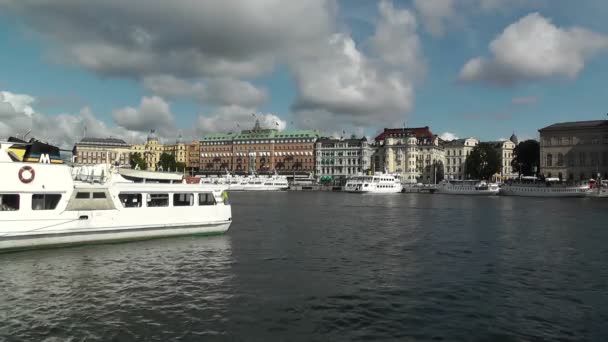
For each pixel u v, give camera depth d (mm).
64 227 29812
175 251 31188
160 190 34250
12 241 28109
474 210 75688
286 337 16438
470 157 172125
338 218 58688
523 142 181375
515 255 32000
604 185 131500
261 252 31906
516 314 19172
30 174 28406
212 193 37469
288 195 135000
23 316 18078
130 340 15922
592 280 24906
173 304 19797
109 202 31750
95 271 25234
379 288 22812
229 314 18641
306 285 23156
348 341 16188
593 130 156625
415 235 41969
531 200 111938
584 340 16562
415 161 199375
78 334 16359
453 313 19203
